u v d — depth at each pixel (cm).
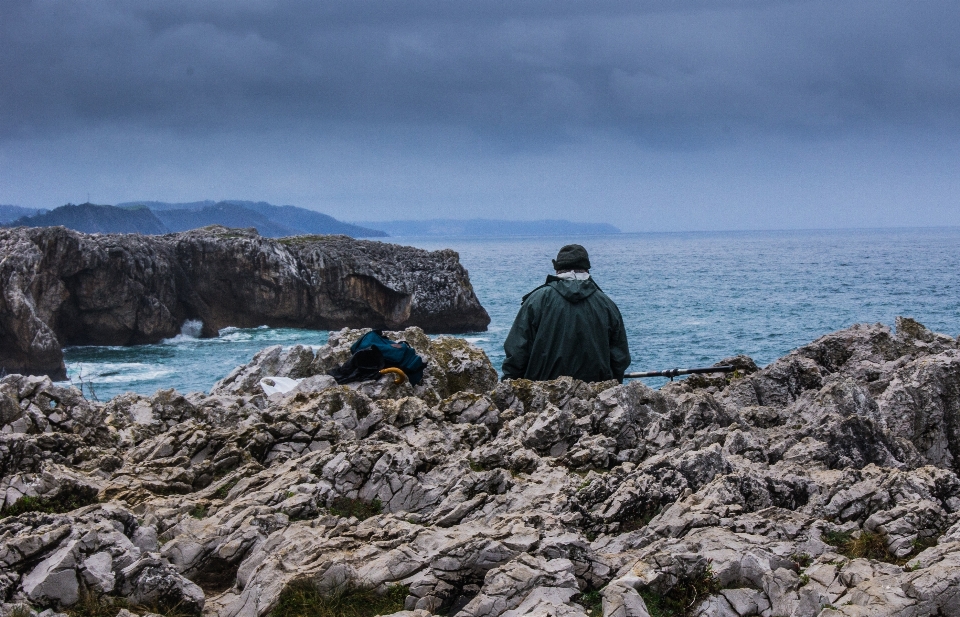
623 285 16175
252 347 9206
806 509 895
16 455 988
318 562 743
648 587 707
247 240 10175
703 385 1644
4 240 8556
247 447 1084
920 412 1301
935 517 845
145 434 1159
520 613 668
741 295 13312
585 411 1223
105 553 727
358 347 1487
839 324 9188
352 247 10631
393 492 951
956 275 17238
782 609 696
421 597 724
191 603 718
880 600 662
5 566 705
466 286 10469
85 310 9144
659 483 929
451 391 1541
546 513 845
